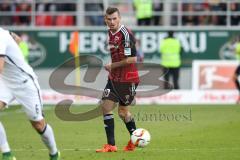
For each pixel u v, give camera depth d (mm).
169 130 55562
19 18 99312
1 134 35156
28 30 93375
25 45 91500
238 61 87438
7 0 99812
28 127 59562
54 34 93250
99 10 99250
